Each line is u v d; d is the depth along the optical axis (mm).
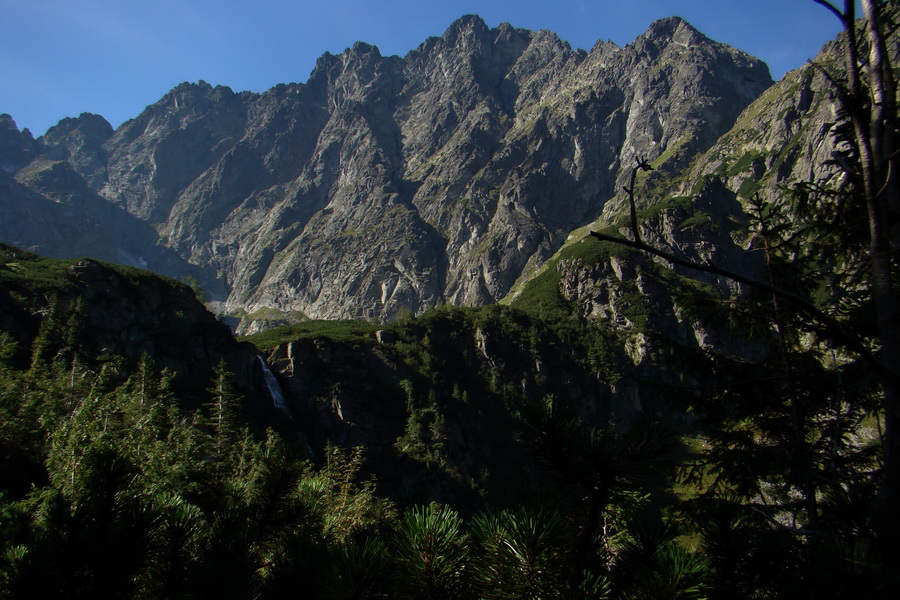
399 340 141000
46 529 5250
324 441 110500
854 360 11844
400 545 4215
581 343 152875
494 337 144875
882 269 6789
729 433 12664
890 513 5465
